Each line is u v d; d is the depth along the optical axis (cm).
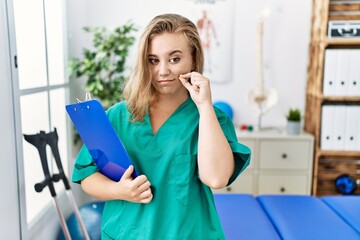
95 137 72
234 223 154
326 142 250
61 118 204
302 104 279
